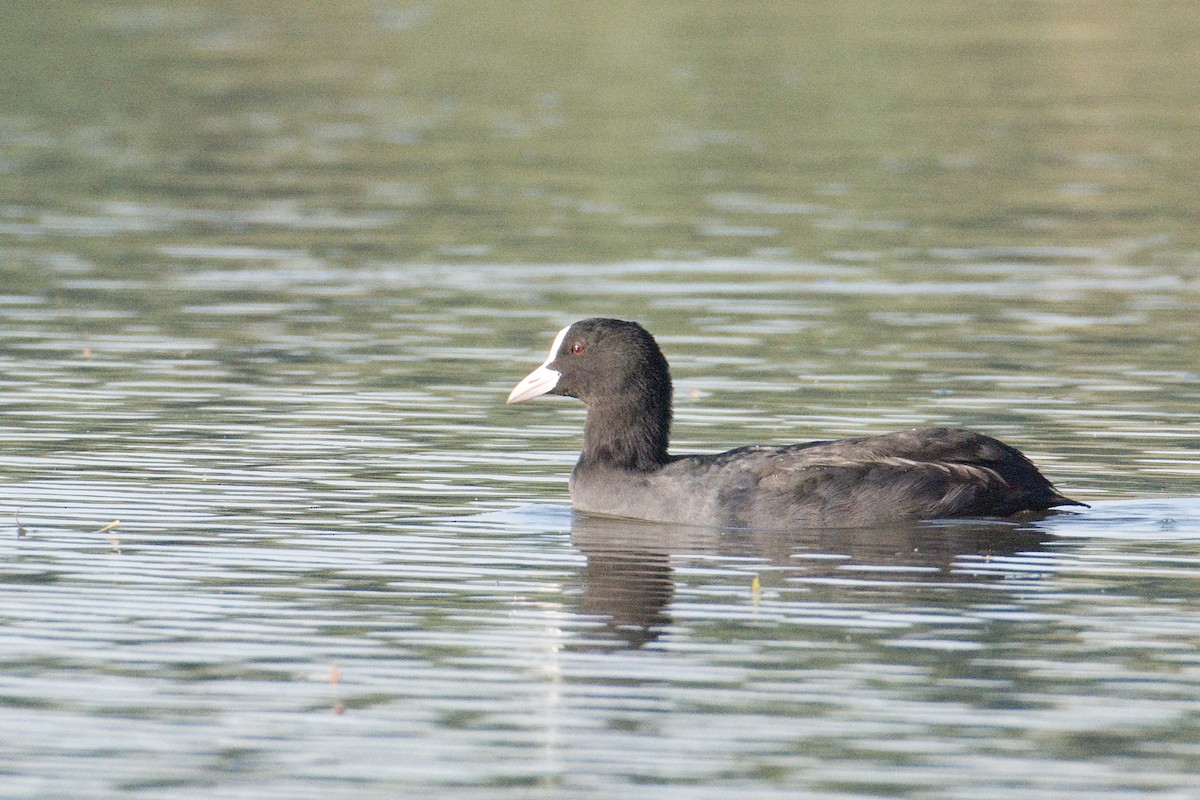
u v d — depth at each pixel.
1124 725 10.88
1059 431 18.33
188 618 12.84
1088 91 44.91
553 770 10.30
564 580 13.80
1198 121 40.94
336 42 53.44
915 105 43.09
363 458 17.48
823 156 37.28
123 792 10.09
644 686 11.54
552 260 27.95
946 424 18.59
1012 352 21.91
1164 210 31.80
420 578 13.81
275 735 10.81
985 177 34.97
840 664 11.89
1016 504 15.51
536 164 36.59
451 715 11.09
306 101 44.28
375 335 23.00
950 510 15.41
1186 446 17.75
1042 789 10.06
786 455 15.74
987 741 10.66
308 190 33.94
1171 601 13.15
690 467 15.88
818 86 45.72
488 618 12.86
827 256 28.11
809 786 10.10
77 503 15.79
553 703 11.25
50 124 40.78
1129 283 26.05
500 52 51.66
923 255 28.16
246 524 15.23
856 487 15.41
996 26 55.25
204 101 44.00
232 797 10.02
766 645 12.26
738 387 20.27
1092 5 59.69
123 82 46.19
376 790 10.10
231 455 17.48
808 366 21.28
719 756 10.48
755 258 27.98
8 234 29.69
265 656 12.10
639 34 54.44
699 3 59.94
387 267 27.42
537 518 15.69
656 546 14.77
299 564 14.14
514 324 23.69
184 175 35.47
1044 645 12.23
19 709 11.22
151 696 11.41
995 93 44.59
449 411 19.41
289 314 24.22
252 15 58.72
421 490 16.44
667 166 36.28
